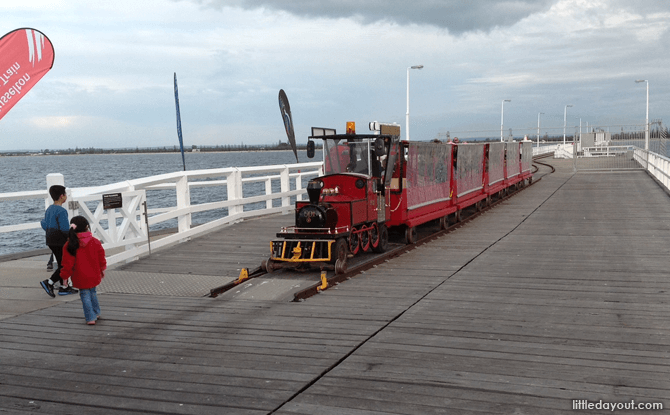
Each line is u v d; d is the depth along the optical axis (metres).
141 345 5.92
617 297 7.37
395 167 11.43
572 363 5.09
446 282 8.50
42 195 10.08
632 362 5.08
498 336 5.91
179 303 7.58
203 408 4.39
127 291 8.29
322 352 5.55
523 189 23.61
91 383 4.94
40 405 4.52
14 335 6.31
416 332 6.12
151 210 14.44
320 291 8.09
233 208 15.05
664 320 6.33
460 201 15.40
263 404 4.43
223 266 9.95
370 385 4.72
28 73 7.41
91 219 9.56
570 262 9.66
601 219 14.66
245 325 6.53
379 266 9.88
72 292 8.24
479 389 4.57
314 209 9.00
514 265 9.59
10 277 9.34
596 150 44.56
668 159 20.42
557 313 6.70
